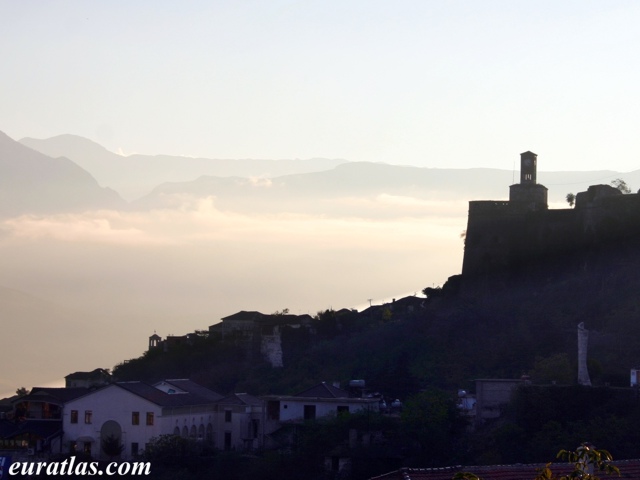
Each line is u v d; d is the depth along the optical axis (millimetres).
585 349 98625
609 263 145125
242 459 95375
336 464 89688
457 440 91250
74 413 107938
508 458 83812
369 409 99250
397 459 88000
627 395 88688
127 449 104750
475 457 86625
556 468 47562
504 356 123750
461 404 103438
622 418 84938
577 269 149500
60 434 107625
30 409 117812
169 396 108625
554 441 83250
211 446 102438
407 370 124438
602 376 101875
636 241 145375
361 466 87750
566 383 98312
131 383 110750
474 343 130875
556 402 89500
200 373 148500
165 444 98062
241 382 140375
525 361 121250
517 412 90375
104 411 106438
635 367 107188
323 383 111438
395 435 91562
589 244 150000
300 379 135000
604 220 150000
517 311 140500
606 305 134000
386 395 116188
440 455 87938
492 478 46469
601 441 81125
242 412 109938
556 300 141125
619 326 124500
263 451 98438
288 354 149125
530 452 83125
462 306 147500
